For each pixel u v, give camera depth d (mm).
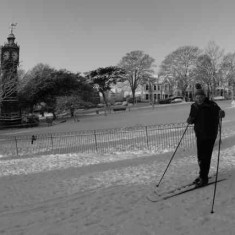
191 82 89625
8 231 5852
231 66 86375
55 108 65625
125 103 91062
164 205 6582
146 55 98500
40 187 9547
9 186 10203
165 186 8133
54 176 11344
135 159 14133
